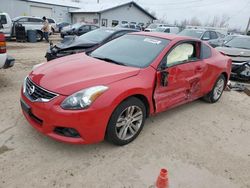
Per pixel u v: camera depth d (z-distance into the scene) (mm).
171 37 4219
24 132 3529
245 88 7059
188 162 3229
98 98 2891
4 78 6105
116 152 3262
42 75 3270
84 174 2814
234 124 4578
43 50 12516
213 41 12070
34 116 3125
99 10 34219
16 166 2838
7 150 3100
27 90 3271
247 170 3217
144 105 3531
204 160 3314
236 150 3672
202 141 3807
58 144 3305
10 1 30016
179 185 2801
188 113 4828
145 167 3033
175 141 3703
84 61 3756
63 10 36188
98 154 3184
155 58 3713
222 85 5609
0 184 2562
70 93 2859
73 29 19828
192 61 4375
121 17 36875
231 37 10383
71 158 3061
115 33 7793
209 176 3008
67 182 2674
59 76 3170
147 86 3414
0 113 4066
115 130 3168
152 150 3396
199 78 4574
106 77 3137
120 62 3760
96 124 2922
